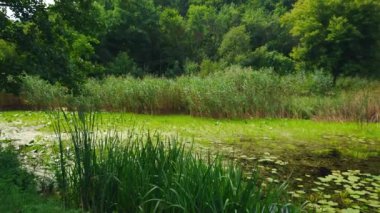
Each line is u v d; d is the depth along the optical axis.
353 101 13.93
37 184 5.13
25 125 11.51
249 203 3.89
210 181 4.01
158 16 43.03
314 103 14.80
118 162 4.57
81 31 8.02
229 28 49.81
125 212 4.35
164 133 10.49
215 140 9.72
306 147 9.16
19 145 8.15
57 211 3.92
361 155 8.50
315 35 24.38
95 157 4.60
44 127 11.07
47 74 6.98
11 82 7.34
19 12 7.03
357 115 13.58
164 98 15.62
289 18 26.75
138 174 4.36
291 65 39.56
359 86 20.14
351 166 7.56
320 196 5.72
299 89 17.94
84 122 4.66
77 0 7.83
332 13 24.34
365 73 24.19
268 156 8.11
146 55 41.72
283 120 13.84
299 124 12.82
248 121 13.46
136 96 15.70
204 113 14.59
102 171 4.53
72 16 7.69
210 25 49.81
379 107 13.63
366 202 5.51
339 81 22.31
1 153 5.34
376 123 13.13
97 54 36.03
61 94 15.97
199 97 14.45
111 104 15.99
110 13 39.19
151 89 15.55
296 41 47.62
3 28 6.71
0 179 4.33
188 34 44.81
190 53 43.78
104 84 16.53
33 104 16.86
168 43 42.84
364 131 11.55
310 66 25.12
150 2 43.19
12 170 4.83
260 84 15.00
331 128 12.02
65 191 4.71
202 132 10.88
